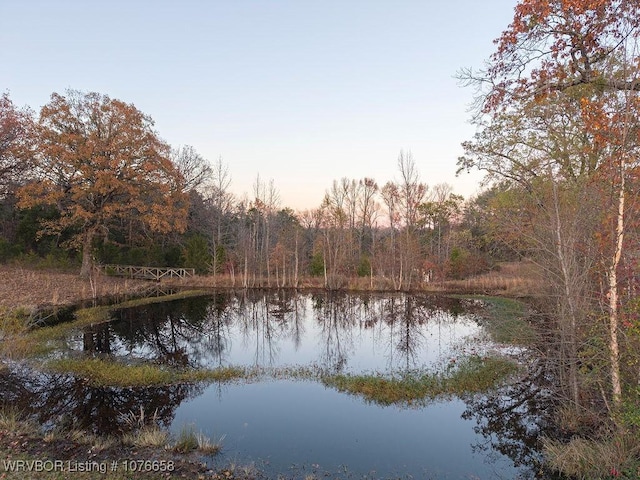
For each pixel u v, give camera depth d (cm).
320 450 759
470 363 1303
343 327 2070
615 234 685
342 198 4334
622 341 668
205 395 1045
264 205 4378
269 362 1391
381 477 670
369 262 3969
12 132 2745
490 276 3644
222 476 646
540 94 991
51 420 848
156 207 2930
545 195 895
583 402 832
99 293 2498
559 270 793
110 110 2841
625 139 693
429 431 850
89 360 1251
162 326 1922
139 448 728
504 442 802
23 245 3366
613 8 828
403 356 1481
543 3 873
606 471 620
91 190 2722
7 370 1154
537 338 973
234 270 3912
